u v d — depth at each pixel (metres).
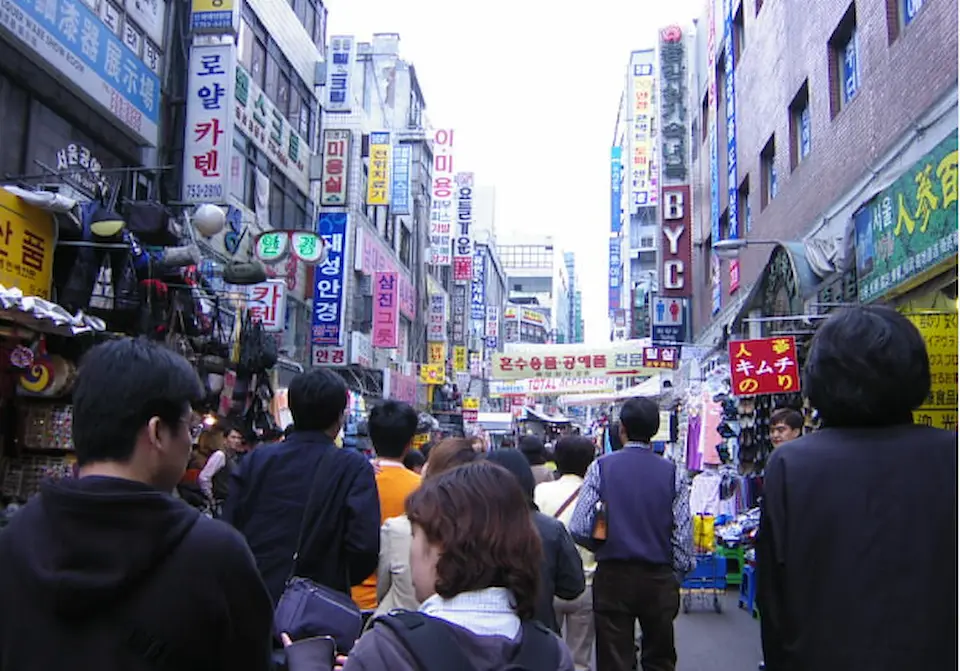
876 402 2.09
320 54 20.00
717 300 19.50
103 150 10.44
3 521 6.08
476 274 47.25
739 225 17.33
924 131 7.96
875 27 9.38
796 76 12.90
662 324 22.52
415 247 31.47
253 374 10.34
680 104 23.77
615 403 25.19
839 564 1.99
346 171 18.31
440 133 35.50
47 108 9.26
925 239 7.05
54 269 7.15
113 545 1.56
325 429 3.65
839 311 2.28
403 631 1.50
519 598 1.63
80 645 1.52
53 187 9.08
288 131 17.09
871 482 2.03
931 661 1.89
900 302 8.18
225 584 1.63
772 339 8.62
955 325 5.30
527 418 33.25
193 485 7.61
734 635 7.11
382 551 3.61
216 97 11.69
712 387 12.85
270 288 13.82
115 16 10.46
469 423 35.94
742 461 11.43
